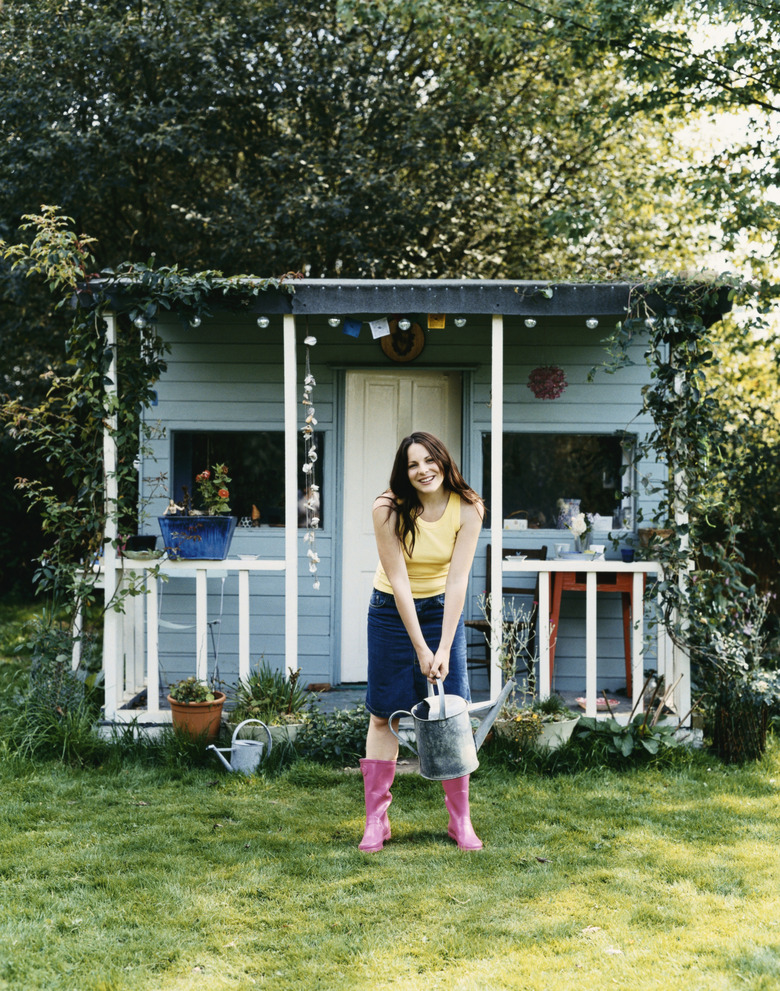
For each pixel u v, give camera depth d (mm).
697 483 5215
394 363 6473
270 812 4273
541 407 6422
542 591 5348
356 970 2863
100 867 3648
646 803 4398
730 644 5191
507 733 5023
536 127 11125
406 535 3693
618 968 2834
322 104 10492
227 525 5270
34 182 9812
